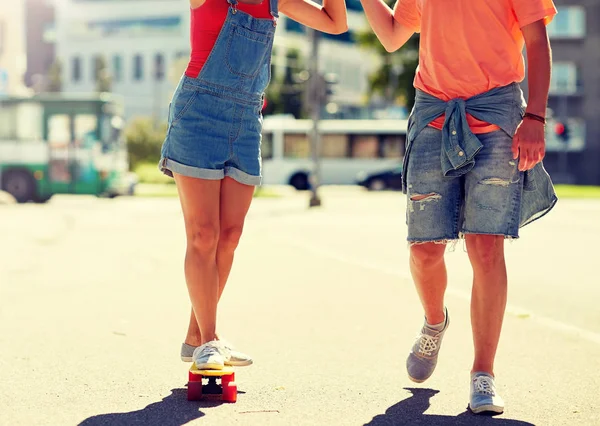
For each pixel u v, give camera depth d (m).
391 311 8.38
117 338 7.00
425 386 5.46
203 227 5.34
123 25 86.44
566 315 8.29
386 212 26.20
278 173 51.38
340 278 10.84
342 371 5.86
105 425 4.52
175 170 5.32
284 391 5.29
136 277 11.04
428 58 5.14
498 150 4.96
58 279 10.79
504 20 5.04
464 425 4.57
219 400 5.07
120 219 22.48
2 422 4.58
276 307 8.60
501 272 5.00
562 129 52.69
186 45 84.19
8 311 8.34
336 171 51.59
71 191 33.53
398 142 51.50
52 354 6.36
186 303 8.90
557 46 62.72
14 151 33.56
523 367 5.99
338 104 79.06
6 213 25.12
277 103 73.25
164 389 5.32
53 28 107.50
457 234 5.14
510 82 5.04
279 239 16.52
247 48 5.37
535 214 5.20
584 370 5.90
